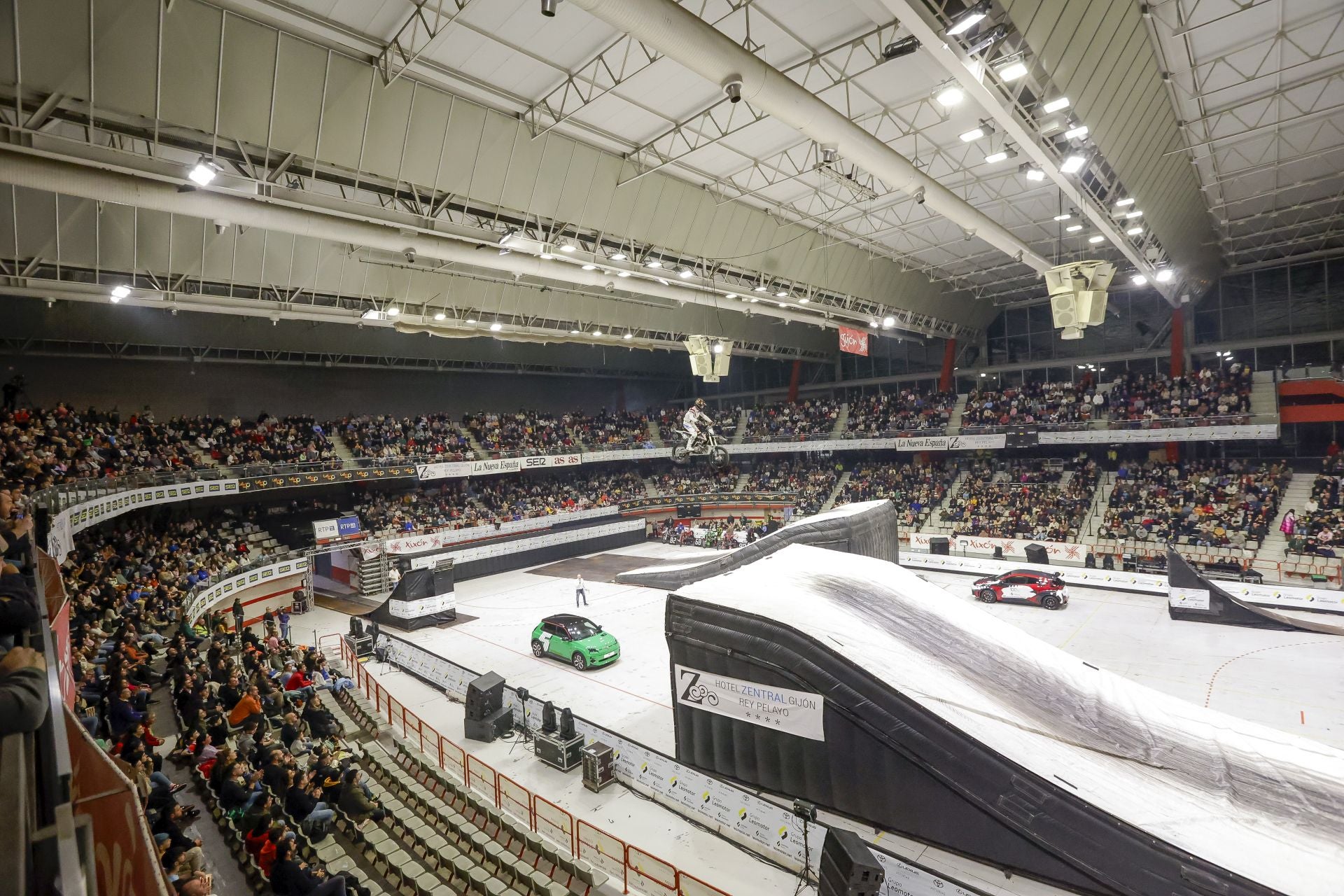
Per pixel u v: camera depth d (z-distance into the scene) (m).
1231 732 11.12
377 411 41.94
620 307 34.59
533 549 39.94
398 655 21.38
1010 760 9.30
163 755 12.52
